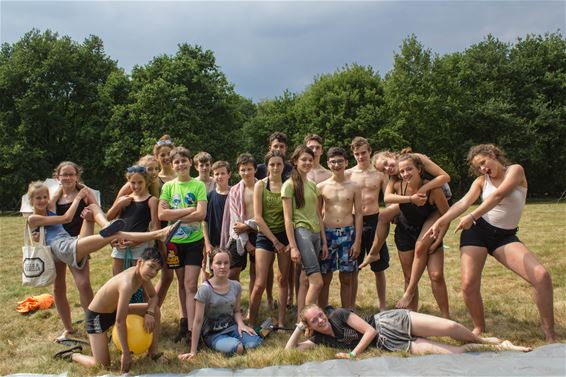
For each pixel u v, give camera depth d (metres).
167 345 5.03
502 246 4.73
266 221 5.34
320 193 5.44
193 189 5.34
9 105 31.91
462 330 4.36
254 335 4.82
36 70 30.83
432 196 5.07
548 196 35.84
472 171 5.02
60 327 5.76
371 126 32.44
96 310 4.30
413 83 34.03
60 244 4.92
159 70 31.50
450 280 7.63
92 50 34.75
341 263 5.32
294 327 5.45
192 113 29.81
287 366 4.05
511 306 5.89
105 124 31.73
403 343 4.36
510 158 33.25
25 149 30.53
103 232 4.77
